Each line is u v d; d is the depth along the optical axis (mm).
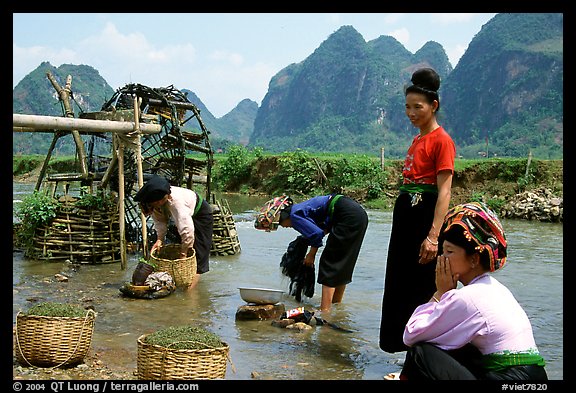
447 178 5145
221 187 28750
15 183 31500
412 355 3539
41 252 9812
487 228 3543
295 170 26266
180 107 12984
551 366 5398
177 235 9891
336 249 6992
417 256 5293
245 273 9445
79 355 5055
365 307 7512
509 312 3434
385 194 22719
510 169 21703
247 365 5336
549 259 10891
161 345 4375
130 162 11734
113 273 9164
